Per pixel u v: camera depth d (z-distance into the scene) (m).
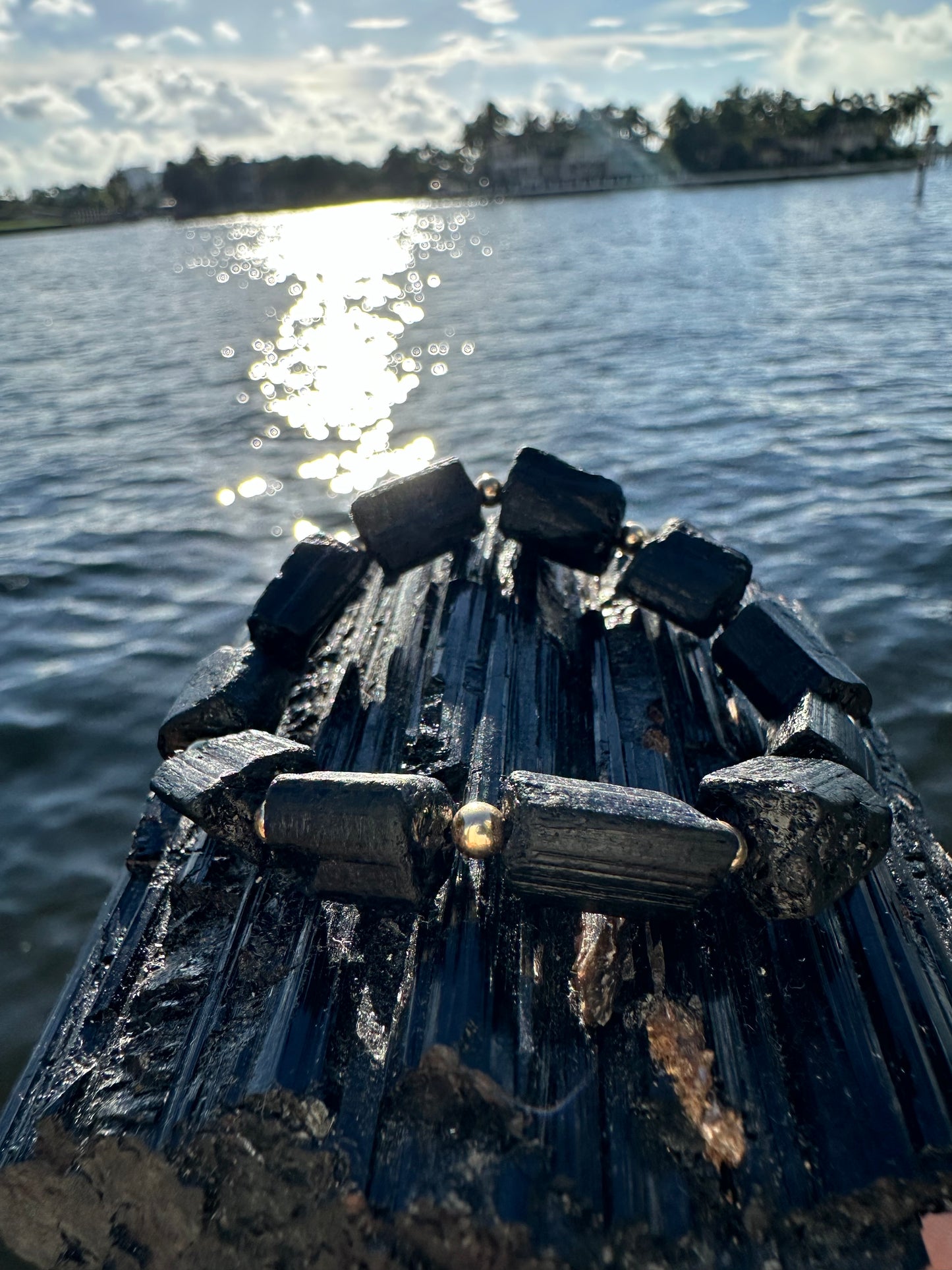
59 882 4.96
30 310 36.62
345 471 11.42
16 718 6.34
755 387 13.86
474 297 29.80
